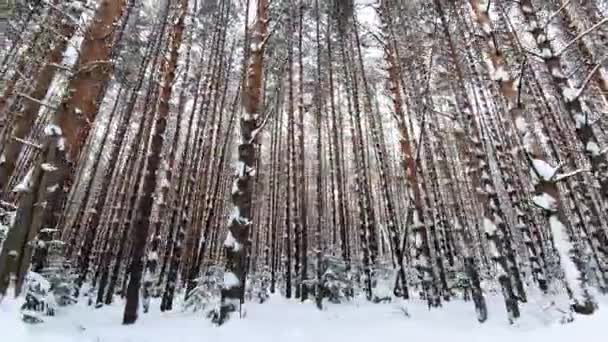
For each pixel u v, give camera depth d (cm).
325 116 1988
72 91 710
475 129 1098
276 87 1697
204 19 1720
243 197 847
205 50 1805
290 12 1565
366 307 1227
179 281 2050
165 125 1041
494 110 1546
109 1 773
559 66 810
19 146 831
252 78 935
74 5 740
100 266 1873
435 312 1086
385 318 957
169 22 1501
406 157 1370
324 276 1485
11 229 643
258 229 2452
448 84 1359
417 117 1390
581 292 667
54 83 882
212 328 729
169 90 1069
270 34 975
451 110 1416
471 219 2112
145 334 700
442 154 1487
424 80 1312
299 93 1747
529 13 830
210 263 1912
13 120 1195
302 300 1584
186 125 2169
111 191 2052
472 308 1193
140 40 1420
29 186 661
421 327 786
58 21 918
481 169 1049
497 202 1016
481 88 1388
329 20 1777
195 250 1658
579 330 592
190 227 1820
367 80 1830
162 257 2123
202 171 1778
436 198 1705
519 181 1688
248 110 910
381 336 687
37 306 741
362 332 721
